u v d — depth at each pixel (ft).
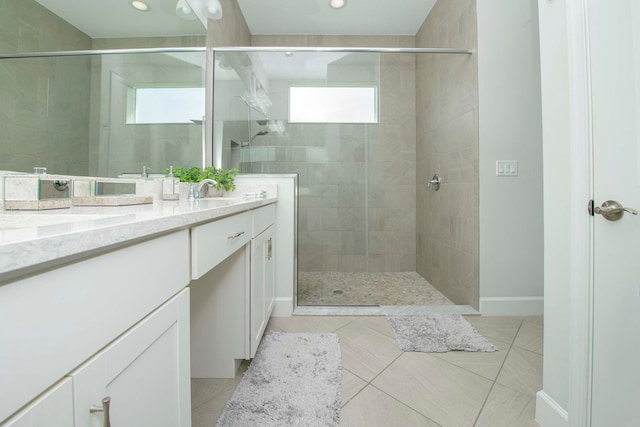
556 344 3.51
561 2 3.37
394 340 5.70
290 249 6.81
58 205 3.09
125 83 4.43
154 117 5.13
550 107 3.56
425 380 4.48
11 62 2.88
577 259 3.11
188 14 6.12
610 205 2.78
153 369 1.95
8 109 2.88
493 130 6.76
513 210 6.84
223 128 7.62
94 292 1.44
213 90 7.17
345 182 9.96
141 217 1.92
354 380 4.47
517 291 6.91
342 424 3.61
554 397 3.52
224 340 4.58
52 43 3.30
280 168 9.82
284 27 10.41
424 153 9.56
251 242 4.54
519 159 6.81
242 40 9.67
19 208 2.78
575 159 3.13
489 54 6.73
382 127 10.07
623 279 2.75
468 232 7.22
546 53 3.60
